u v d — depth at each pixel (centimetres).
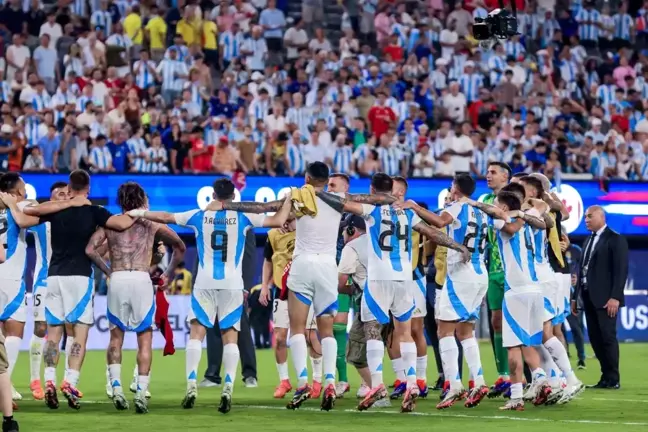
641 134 5288
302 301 2223
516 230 2244
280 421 2052
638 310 4738
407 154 4775
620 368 3434
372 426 1972
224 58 5434
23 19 5272
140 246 2200
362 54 5547
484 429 1930
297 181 4472
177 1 5538
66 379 2222
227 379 2191
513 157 4888
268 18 5678
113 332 2212
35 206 2236
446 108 5319
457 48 5681
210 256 2200
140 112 4741
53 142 4381
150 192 4303
